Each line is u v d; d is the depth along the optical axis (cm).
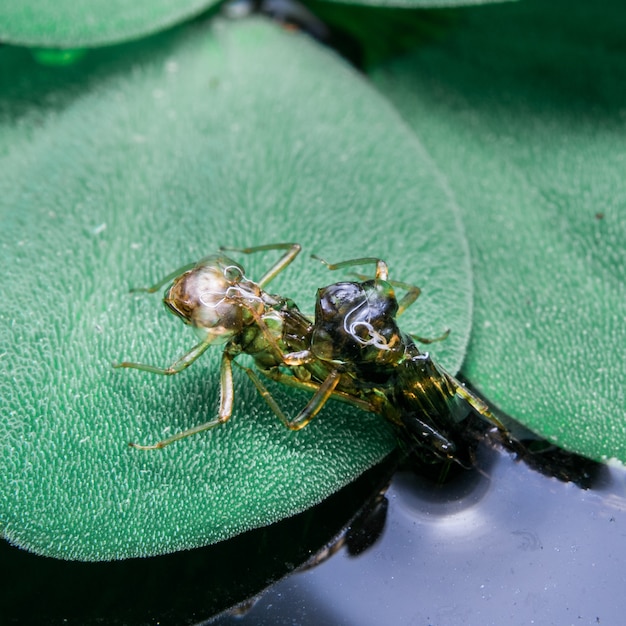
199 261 13
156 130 15
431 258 14
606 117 15
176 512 13
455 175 15
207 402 13
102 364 14
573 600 13
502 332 14
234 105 15
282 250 14
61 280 14
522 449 13
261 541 13
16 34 15
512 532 13
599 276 14
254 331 13
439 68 15
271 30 15
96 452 13
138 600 13
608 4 15
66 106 15
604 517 13
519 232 14
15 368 14
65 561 13
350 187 14
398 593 13
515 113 15
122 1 15
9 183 14
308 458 13
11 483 13
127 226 14
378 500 13
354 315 13
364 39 16
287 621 13
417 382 13
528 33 15
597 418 14
